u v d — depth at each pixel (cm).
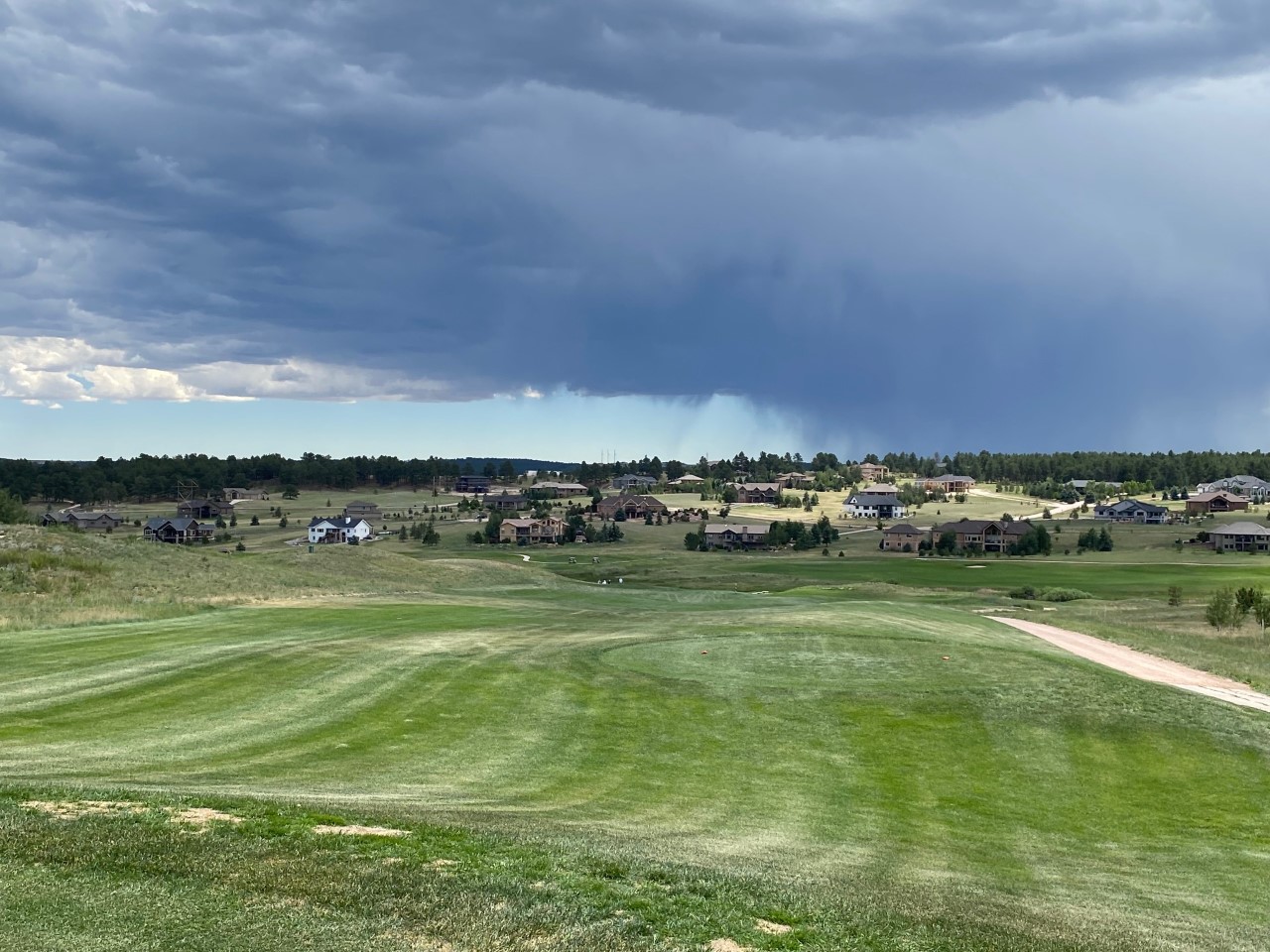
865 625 5162
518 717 3012
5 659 3553
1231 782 2659
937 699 3375
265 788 2014
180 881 1273
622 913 1272
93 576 5797
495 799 2100
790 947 1227
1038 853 2027
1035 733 3038
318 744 2562
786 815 2161
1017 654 4238
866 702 3338
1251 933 1530
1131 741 2989
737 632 4812
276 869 1334
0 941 1073
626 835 1805
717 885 1452
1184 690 3684
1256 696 3872
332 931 1148
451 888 1305
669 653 4222
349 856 1412
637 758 2627
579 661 3944
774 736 2931
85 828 1464
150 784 1970
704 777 2472
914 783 2533
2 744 2366
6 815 1520
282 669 3519
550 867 1454
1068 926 1455
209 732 2628
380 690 3272
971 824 2217
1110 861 2009
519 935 1170
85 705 2870
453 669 3659
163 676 3312
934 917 1416
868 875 1675
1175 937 1457
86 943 1080
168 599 5469
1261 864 2044
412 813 1780
